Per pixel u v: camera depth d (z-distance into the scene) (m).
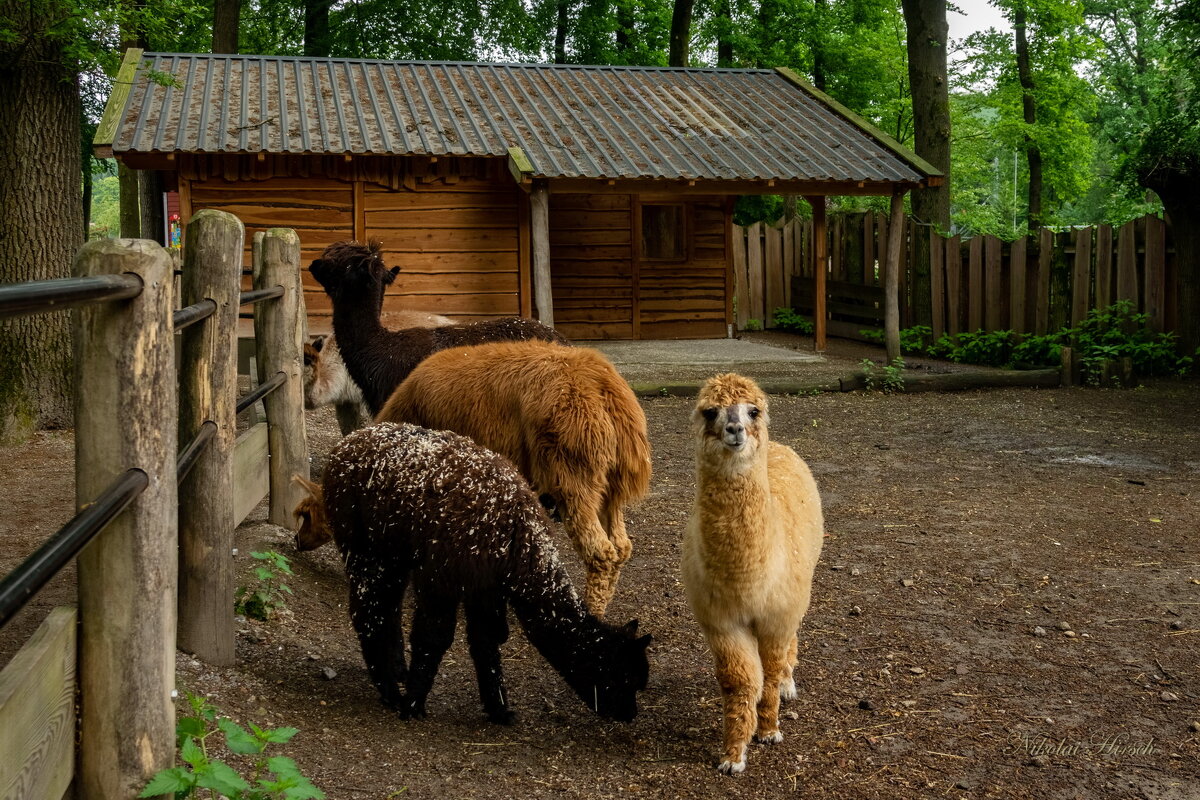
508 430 5.04
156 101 13.84
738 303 19.89
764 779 3.68
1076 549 6.34
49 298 1.98
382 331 6.44
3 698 2.12
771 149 14.64
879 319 17.52
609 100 16.30
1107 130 36.81
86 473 2.61
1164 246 13.16
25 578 1.90
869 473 8.44
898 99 27.69
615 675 3.83
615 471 5.02
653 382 12.14
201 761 2.70
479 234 14.48
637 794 3.56
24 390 8.64
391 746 3.82
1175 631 5.01
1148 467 8.52
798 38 25.97
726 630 3.71
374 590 4.15
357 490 4.09
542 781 3.63
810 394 12.19
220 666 4.23
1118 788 3.57
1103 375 12.42
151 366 2.64
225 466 4.25
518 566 3.82
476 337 6.62
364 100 14.96
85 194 21.33
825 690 4.44
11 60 8.54
